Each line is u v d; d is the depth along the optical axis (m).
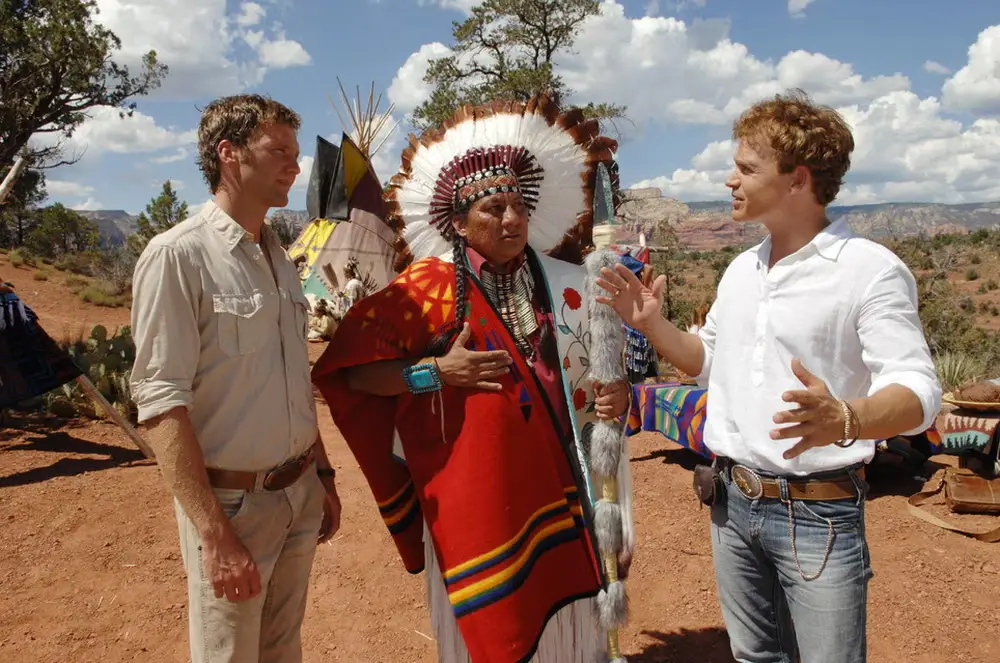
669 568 4.44
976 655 3.50
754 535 2.34
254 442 2.31
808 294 2.14
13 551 4.73
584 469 2.69
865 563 2.22
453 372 2.47
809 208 2.18
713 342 2.61
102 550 4.78
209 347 2.25
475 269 2.72
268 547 2.38
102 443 7.21
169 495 5.80
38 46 23.31
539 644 2.69
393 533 2.96
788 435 1.85
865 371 2.14
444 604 2.76
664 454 6.70
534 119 2.74
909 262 24.77
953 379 9.88
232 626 2.30
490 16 20.72
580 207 2.94
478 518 2.48
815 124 2.10
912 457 5.99
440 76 20.98
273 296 2.36
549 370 2.74
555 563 2.64
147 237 30.19
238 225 2.29
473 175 2.63
